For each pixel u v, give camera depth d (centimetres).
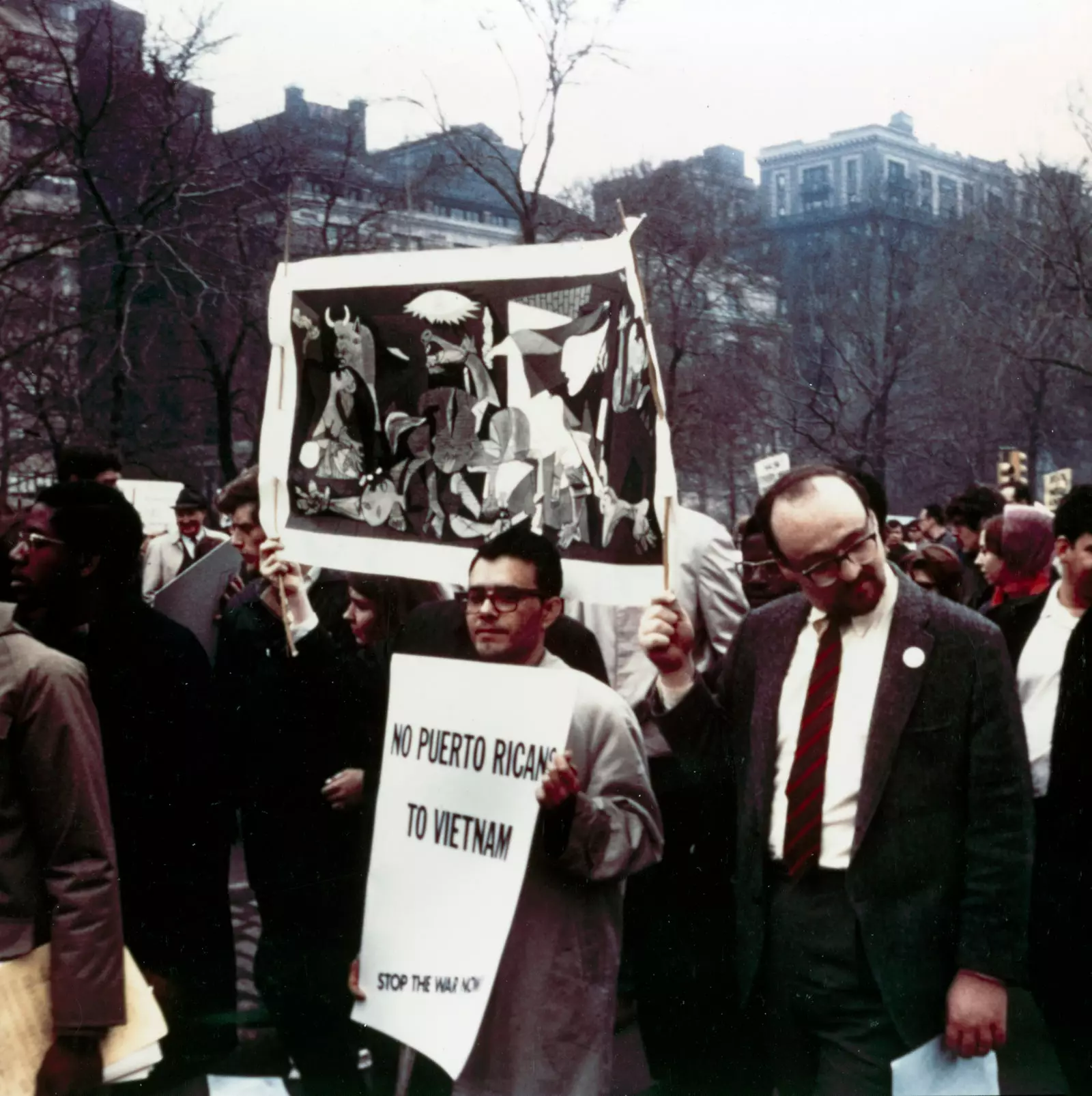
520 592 309
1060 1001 357
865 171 2669
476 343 361
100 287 1780
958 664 288
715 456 2692
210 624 546
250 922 620
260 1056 418
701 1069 391
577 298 349
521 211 1611
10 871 300
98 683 371
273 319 388
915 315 2573
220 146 1745
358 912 396
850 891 287
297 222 1789
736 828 319
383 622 407
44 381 1861
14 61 1583
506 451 357
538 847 300
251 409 1928
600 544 343
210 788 388
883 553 297
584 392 348
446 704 307
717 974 388
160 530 836
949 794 286
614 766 304
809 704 298
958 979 280
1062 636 377
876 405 2602
